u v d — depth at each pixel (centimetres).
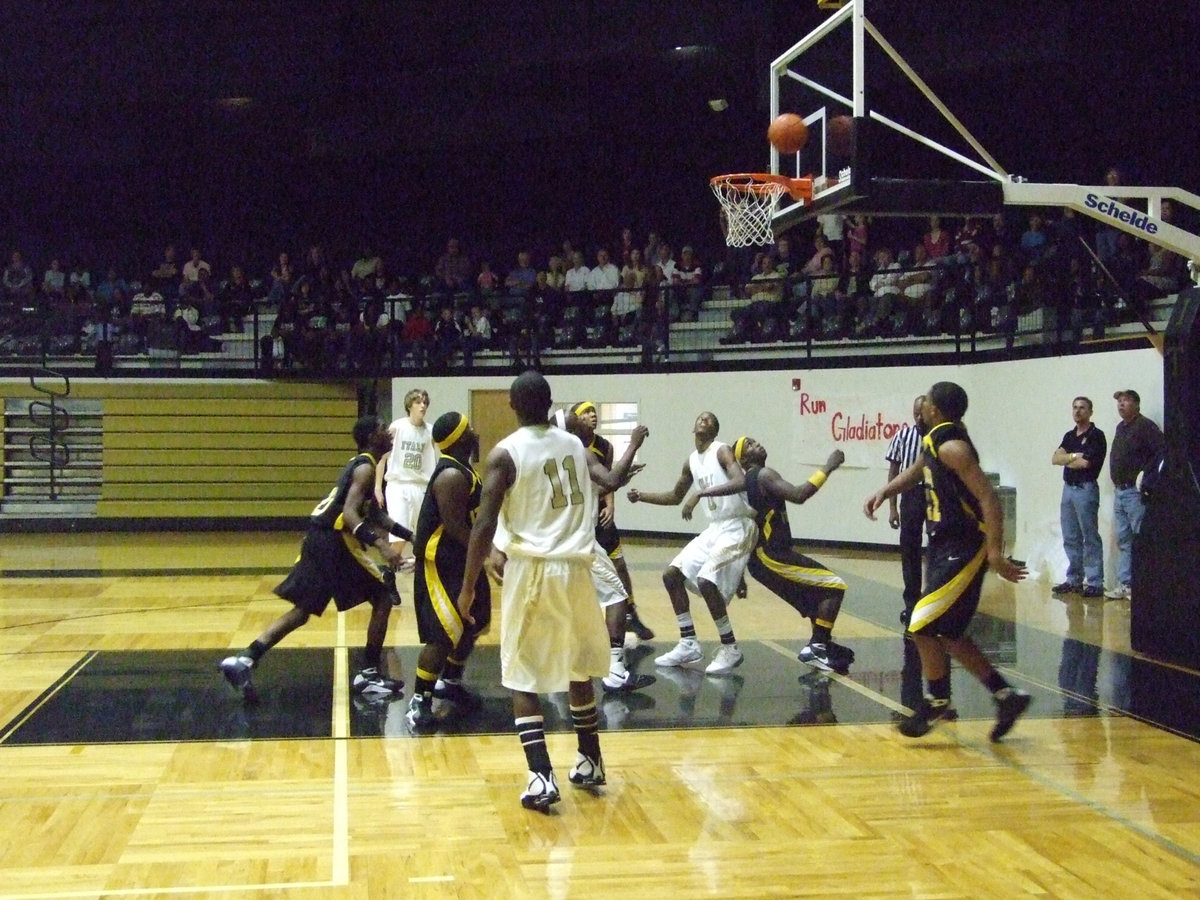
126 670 785
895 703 694
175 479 1814
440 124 1927
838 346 1586
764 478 768
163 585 1200
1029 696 594
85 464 1833
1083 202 755
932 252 1589
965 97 1692
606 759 577
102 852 448
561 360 1803
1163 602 816
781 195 828
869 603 1076
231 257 2227
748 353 1669
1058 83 1627
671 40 1683
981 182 748
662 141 2050
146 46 1842
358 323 1852
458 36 1814
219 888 413
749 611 1050
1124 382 1136
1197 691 718
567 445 518
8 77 1842
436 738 617
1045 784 535
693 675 773
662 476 1689
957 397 599
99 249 2223
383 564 1326
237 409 1827
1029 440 1294
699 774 552
